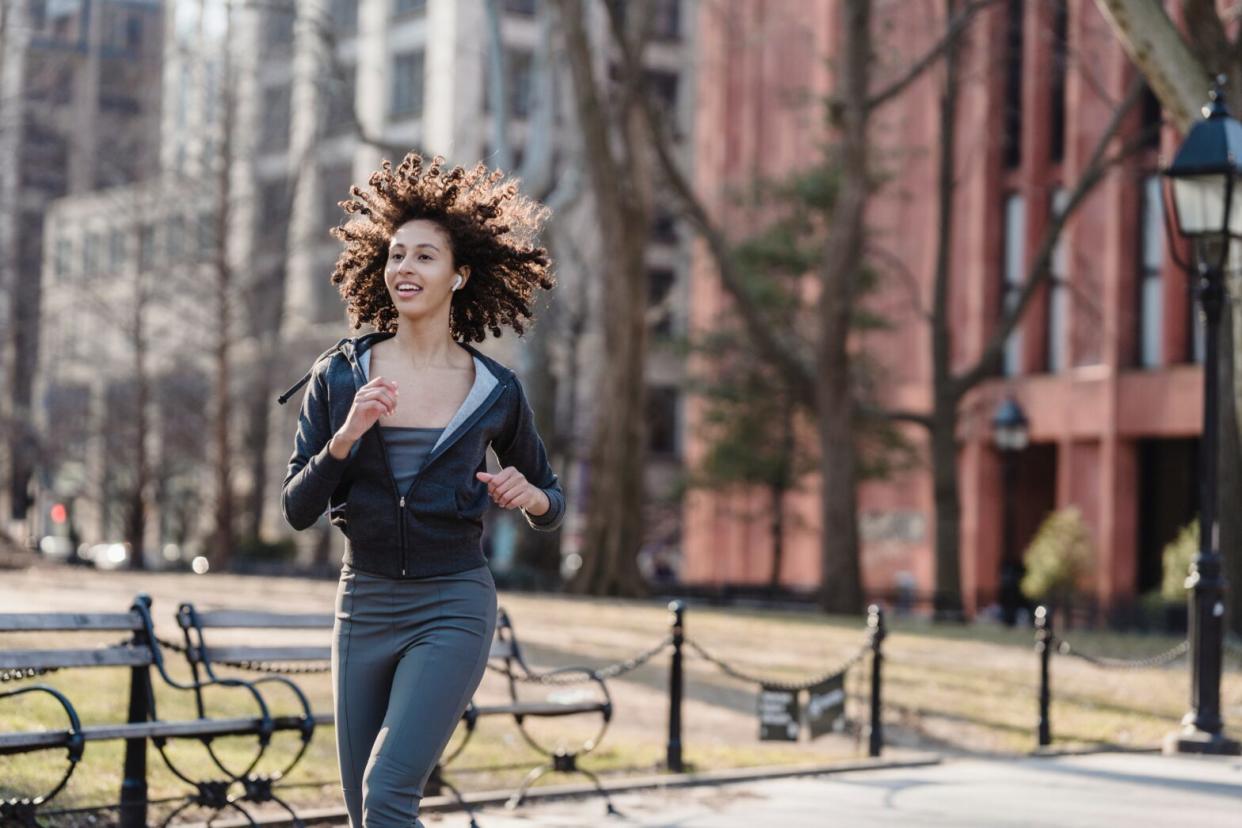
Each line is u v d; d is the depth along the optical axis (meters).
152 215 56.41
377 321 6.02
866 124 33.69
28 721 10.77
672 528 70.75
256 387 57.28
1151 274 46.00
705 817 9.38
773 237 47.03
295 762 8.66
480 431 5.47
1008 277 49.97
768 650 19.56
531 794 9.91
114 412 59.56
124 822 8.23
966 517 51.38
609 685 16.03
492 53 38.66
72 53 77.94
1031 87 48.50
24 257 60.91
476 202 5.75
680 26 78.44
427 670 5.32
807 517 56.75
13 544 34.09
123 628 8.27
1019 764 12.27
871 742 12.69
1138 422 45.62
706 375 51.06
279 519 71.38
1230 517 25.38
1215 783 11.24
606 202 34.03
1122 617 34.97
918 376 52.31
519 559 44.09
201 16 57.78
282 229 56.25
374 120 75.88
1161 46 19.70
